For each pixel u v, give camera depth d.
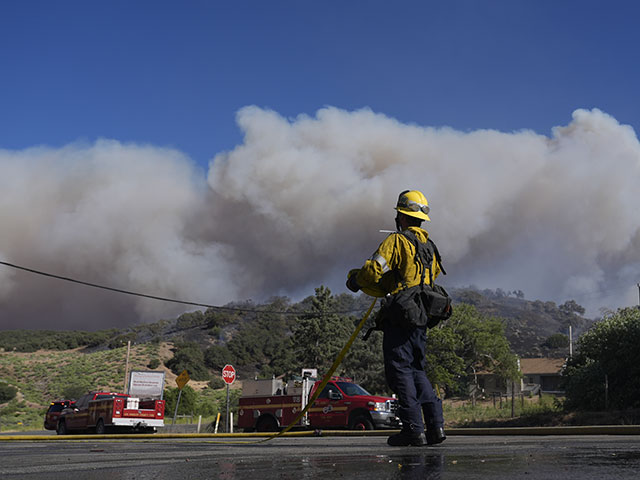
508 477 2.47
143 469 3.05
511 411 35.16
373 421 18.38
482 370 69.44
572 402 31.84
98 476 2.76
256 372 131.62
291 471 2.84
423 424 3.98
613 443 4.81
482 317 63.91
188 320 191.88
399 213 4.20
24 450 5.30
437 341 51.53
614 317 32.44
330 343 72.50
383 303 3.89
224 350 136.75
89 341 170.50
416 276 3.93
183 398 55.19
